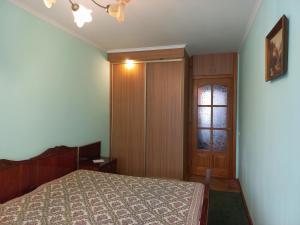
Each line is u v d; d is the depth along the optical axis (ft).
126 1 5.19
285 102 4.73
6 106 6.91
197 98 14.69
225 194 11.75
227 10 7.82
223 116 14.38
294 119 4.20
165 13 8.08
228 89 14.20
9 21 6.97
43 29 8.37
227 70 14.08
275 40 5.30
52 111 8.90
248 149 9.73
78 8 4.92
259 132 7.35
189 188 7.16
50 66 8.75
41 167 8.09
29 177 7.57
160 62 12.66
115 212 5.55
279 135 5.15
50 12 8.00
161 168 12.81
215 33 10.25
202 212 5.68
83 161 10.79
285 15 4.71
